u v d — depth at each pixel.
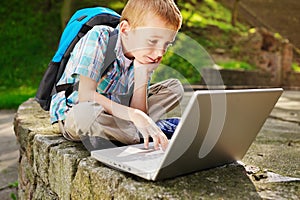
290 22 9.94
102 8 1.45
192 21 8.85
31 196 1.60
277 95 1.12
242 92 0.99
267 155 1.45
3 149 2.82
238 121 1.06
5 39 7.52
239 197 0.95
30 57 7.18
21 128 1.71
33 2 8.46
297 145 1.71
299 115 2.99
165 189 0.97
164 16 1.19
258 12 10.34
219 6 10.28
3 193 2.12
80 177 1.16
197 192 0.96
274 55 7.46
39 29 7.87
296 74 7.61
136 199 0.95
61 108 1.40
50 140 1.43
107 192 1.04
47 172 1.39
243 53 7.97
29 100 2.58
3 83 6.40
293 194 0.99
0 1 8.34
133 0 1.24
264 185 1.05
